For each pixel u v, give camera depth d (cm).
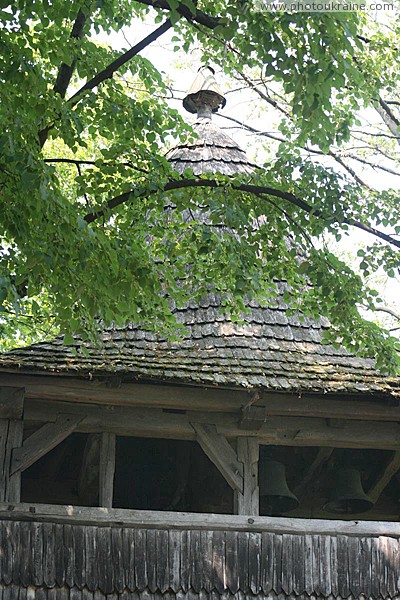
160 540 1498
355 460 1752
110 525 1490
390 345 1587
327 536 1549
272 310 1772
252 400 1550
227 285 1576
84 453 1641
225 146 2098
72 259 1298
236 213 1509
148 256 1438
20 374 1507
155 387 1547
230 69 1675
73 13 1455
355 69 1371
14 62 1304
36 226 1273
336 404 1602
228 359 1612
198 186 1555
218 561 1502
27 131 1263
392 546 1563
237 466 1563
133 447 1747
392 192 1559
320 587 1520
